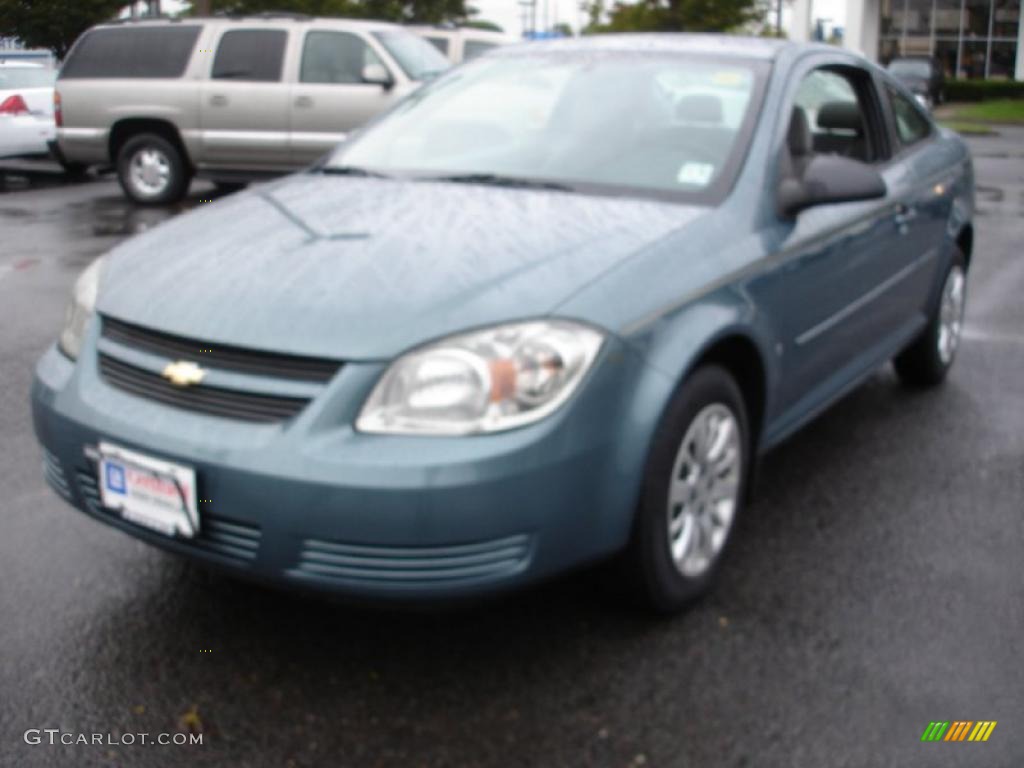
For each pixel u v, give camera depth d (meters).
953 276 5.72
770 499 4.33
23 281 8.32
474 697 2.98
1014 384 5.89
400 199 3.70
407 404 2.74
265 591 3.54
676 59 4.31
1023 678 3.09
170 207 12.37
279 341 2.82
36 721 2.86
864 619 3.40
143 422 2.94
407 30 12.90
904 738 2.83
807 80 4.37
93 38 12.46
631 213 3.51
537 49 4.69
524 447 2.75
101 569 3.68
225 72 12.03
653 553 3.17
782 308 3.71
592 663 3.14
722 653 3.20
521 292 2.94
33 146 14.61
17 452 4.75
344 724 2.87
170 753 2.75
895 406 5.51
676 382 3.08
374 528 2.69
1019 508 4.26
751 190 3.72
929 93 35.00
